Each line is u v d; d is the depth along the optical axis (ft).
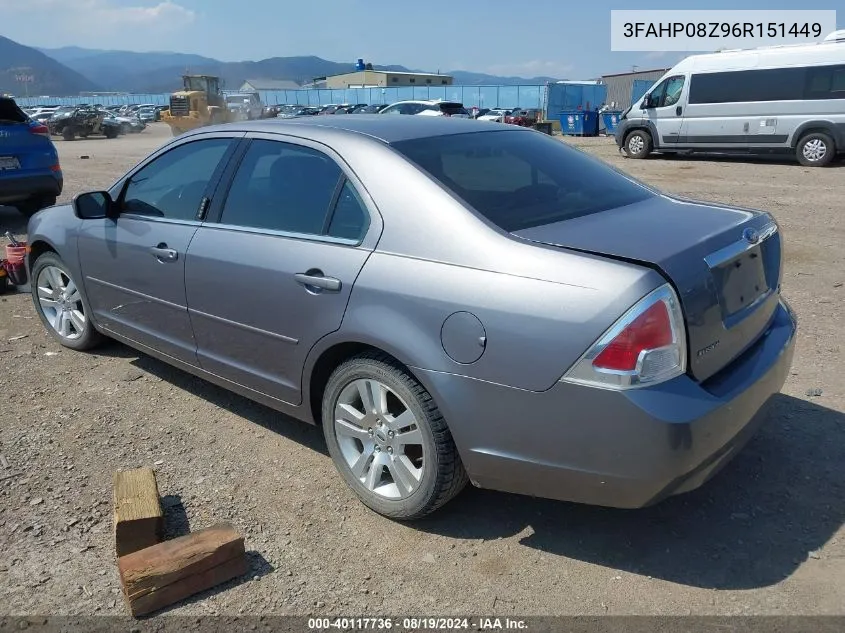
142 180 13.58
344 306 9.59
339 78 329.52
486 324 8.30
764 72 51.78
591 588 8.59
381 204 9.62
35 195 30.22
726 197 37.09
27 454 11.71
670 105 57.21
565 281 7.98
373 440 9.91
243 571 8.87
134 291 13.42
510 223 9.03
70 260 15.01
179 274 12.15
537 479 8.47
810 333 16.43
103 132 117.19
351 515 10.11
